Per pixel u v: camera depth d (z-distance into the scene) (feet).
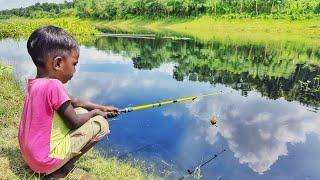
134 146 18.38
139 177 14.51
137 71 43.14
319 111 26.09
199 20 264.11
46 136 10.79
